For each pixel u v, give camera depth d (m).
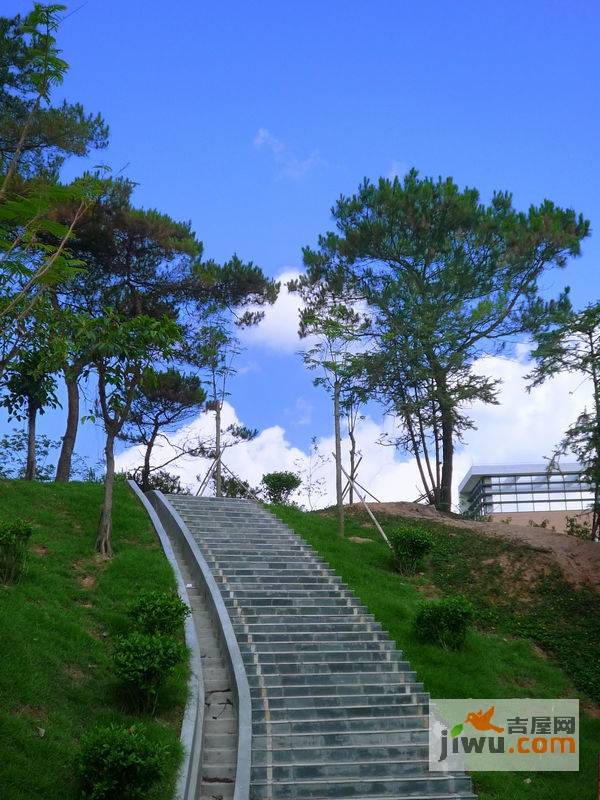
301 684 13.73
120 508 19.95
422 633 16.23
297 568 18.80
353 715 13.00
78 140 24.45
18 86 23.36
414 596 18.80
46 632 12.11
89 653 12.13
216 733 11.96
